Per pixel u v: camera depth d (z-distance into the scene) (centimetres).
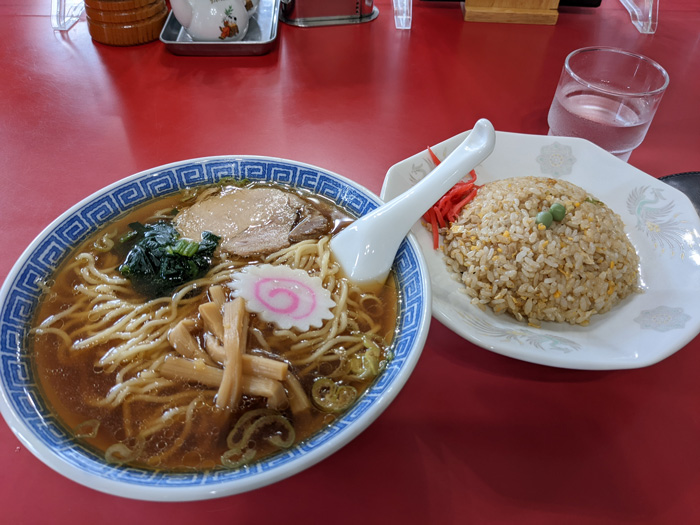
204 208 34
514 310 33
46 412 24
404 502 25
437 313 28
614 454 28
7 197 40
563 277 33
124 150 46
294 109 52
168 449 24
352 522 25
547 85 56
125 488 19
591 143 41
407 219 31
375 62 59
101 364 27
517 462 27
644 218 37
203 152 46
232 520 25
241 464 23
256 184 36
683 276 33
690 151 47
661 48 63
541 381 31
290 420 25
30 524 24
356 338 29
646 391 30
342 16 65
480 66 59
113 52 58
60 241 30
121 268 31
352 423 22
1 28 62
